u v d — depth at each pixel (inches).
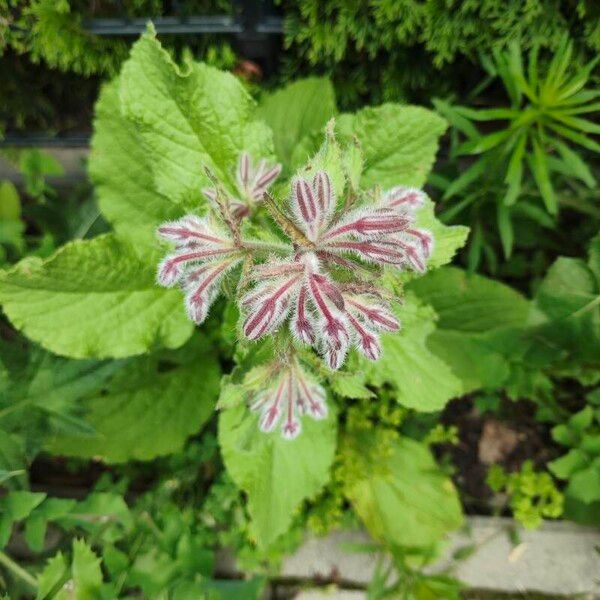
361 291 5.6
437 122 8.0
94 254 7.7
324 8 9.4
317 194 5.4
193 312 5.8
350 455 10.0
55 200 11.3
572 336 9.5
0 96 11.5
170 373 9.9
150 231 8.6
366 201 6.3
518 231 11.1
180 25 9.9
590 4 9.0
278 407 6.7
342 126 8.2
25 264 7.3
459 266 11.6
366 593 10.2
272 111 9.8
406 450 10.2
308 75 11.0
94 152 8.8
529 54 9.5
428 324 8.3
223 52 10.3
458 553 10.2
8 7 9.7
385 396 10.3
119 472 11.0
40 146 12.5
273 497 8.5
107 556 8.4
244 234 6.3
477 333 10.2
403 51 10.2
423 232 6.1
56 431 8.5
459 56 10.4
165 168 7.6
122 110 7.2
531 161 8.9
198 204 7.7
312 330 5.3
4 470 7.4
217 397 10.1
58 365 8.6
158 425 9.7
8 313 7.6
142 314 8.3
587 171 8.8
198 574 8.3
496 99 11.4
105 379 9.1
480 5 8.9
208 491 10.6
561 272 9.3
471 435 11.2
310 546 10.5
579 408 10.9
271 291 5.4
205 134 7.5
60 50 9.9
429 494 9.9
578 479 9.4
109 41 10.3
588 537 10.3
